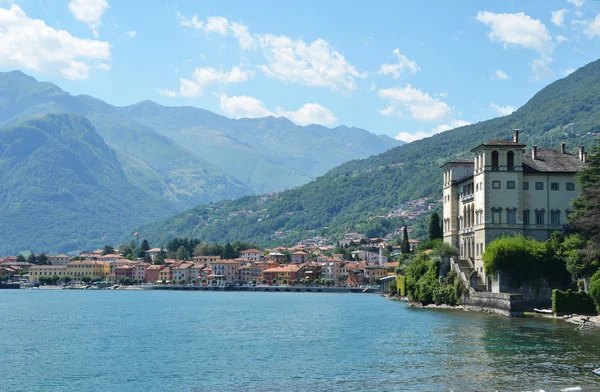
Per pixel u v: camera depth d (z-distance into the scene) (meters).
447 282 174.75
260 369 89.56
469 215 175.75
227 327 152.00
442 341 107.00
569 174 162.75
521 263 148.38
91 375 89.94
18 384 84.69
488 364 85.56
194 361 98.69
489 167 161.38
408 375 80.50
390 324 140.12
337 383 77.94
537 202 162.12
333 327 144.50
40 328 156.62
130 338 131.75
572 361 86.88
